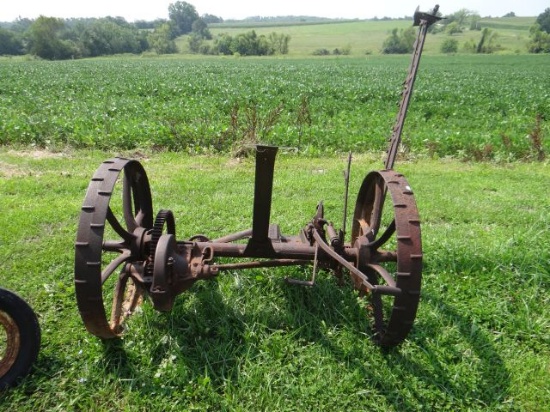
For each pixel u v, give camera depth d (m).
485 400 2.93
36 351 2.84
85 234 2.68
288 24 179.38
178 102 17.34
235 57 85.00
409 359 3.20
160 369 3.00
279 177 7.86
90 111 13.65
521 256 4.59
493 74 39.53
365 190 3.95
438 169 9.03
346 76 35.06
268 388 2.89
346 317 3.58
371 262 3.31
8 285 3.99
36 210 5.74
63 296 3.78
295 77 32.81
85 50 94.69
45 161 8.55
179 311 3.54
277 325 3.54
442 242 5.04
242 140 9.90
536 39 92.94
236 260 4.32
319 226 3.68
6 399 2.74
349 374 3.02
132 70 39.59
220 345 3.24
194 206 6.13
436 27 130.12
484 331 3.58
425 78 34.00
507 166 9.55
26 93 19.84
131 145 10.25
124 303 3.56
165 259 2.88
